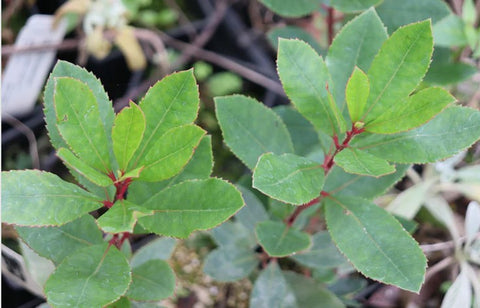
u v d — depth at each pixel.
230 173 0.70
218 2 0.86
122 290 0.43
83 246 0.46
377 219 0.46
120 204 0.43
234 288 0.61
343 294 0.57
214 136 0.73
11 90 0.63
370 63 0.47
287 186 0.43
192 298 0.61
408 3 0.55
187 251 0.63
